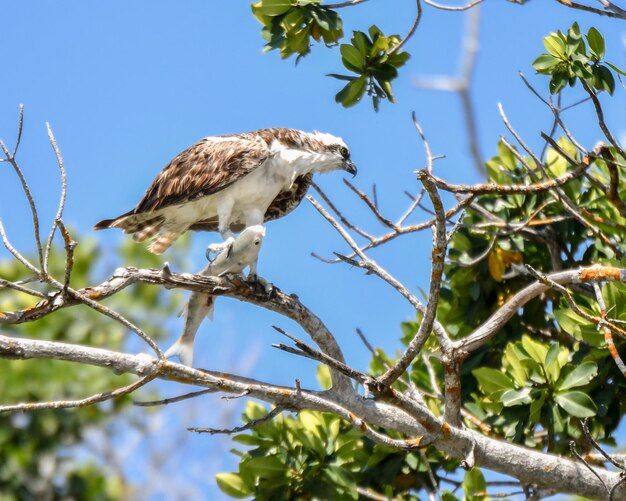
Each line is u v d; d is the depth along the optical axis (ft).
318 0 35.99
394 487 39.19
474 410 38.50
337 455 38.24
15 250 24.95
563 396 35.14
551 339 41.27
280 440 38.52
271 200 40.98
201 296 32.40
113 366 26.63
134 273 28.89
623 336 29.25
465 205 33.04
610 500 30.30
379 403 30.86
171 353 32.78
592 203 40.91
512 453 31.17
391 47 37.17
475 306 41.60
